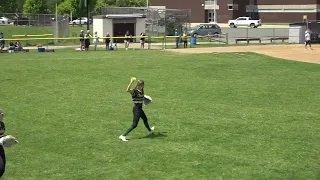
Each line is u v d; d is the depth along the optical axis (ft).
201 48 153.28
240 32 242.17
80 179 37.29
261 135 49.70
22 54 130.31
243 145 46.06
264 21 329.31
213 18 330.34
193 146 45.70
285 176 37.99
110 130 51.55
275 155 43.06
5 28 244.63
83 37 148.56
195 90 76.13
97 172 38.73
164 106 63.87
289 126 53.52
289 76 92.43
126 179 37.22
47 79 85.05
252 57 124.67
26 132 50.55
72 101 66.69
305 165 40.52
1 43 143.95
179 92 74.28
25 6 330.75
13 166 39.96
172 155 42.83
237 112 60.59
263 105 65.21
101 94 71.92
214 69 100.68
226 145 46.06
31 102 65.92
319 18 311.47
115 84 80.89
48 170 39.19
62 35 190.70
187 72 95.66
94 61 111.24
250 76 91.91
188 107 63.36
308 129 52.29
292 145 46.19
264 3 328.49
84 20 333.83
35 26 257.96
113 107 63.05
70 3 329.52
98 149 44.75
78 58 117.91
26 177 37.60
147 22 205.98
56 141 47.29
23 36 167.84
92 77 87.86
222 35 203.31
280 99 69.41
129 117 57.57
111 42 159.63
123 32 187.01
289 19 320.70
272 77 90.94
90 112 60.13
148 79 86.53
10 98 68.54
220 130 51.65
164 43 169.37
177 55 127.95
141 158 42.06
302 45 168.25
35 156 42.73
